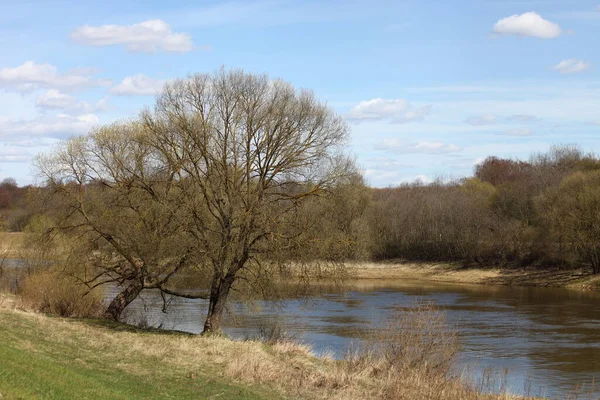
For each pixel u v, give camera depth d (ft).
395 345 77.66
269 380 66.69
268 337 100.83
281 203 91.81
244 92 90.53
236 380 65.05
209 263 91.81
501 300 170.91
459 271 246.47
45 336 69.15
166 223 93.97
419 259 271.69
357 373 73.05
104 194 97.86
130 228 94.89
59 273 101.09
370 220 263.08
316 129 92.43
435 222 271.69
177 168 90.74
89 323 91.91
